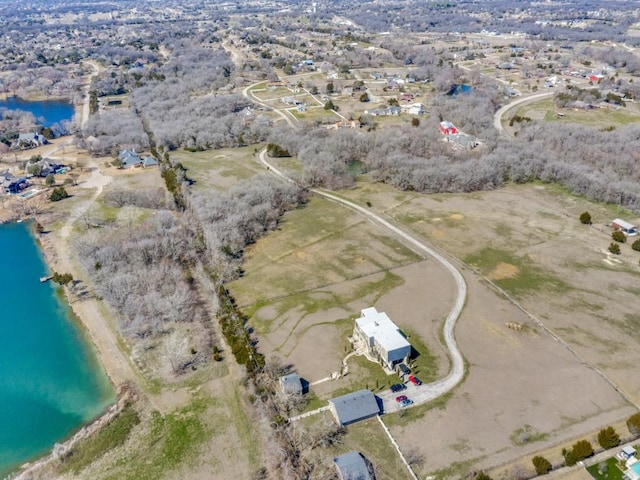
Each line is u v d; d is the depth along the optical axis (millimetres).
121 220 117562
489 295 87750
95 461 59969
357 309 85062
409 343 74875
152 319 83250
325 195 133500
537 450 58344
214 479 56906
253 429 63094
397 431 61406
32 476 58500
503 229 111438
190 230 112812
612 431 57906
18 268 103000
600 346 75000
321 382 69562
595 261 97750
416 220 117062
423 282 92125
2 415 67688
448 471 56031
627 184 124875
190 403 67625
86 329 83688
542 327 79375
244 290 92125
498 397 66062
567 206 122938
